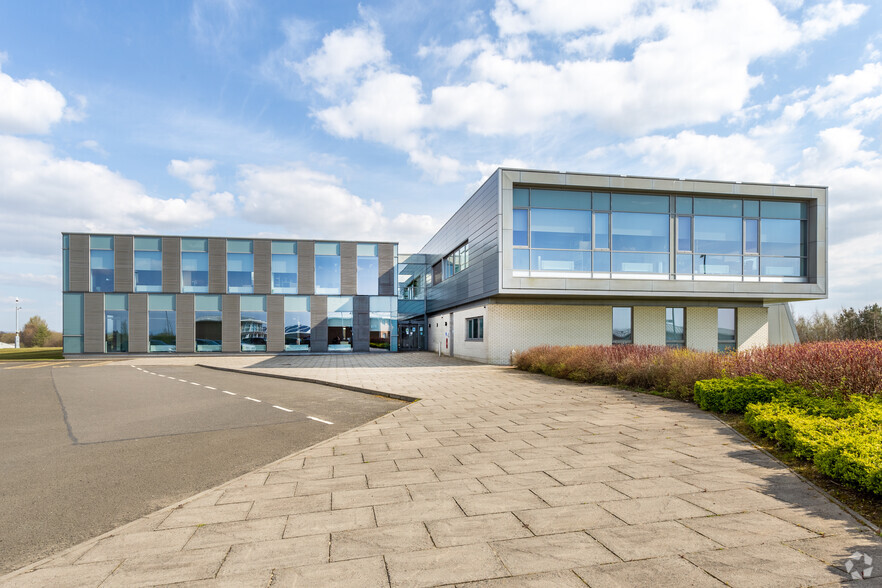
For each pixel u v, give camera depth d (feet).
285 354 106.83
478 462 17.83
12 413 31.94
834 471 14.29
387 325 114.21
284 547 11.09
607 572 9.67
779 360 28.89
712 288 62.80
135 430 26.11
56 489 16.34
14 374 62.80
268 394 41.32
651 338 67.36
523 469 16.80
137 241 105.29
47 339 277.03
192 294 106.42
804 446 16.35
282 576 9.75
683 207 63.52
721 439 20.51
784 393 24.67
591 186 60.95
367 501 13.97
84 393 42.63
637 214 62.75
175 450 21.63
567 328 66.69
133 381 53.26
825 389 24.12
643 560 10.14
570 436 21.71
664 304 67.77
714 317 68.54
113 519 13.71
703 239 63.77
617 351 43.60
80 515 14.02
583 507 13.15
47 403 36.52
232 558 10.59
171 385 49.01
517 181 59.77
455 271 88.22
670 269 62.80
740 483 14.85
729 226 64.34
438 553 10.64
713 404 26.84
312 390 43.98
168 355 103.09
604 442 20.43
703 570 9.68
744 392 25.38
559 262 61.00
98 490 16.24
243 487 15.44
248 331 108.27
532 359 55.77
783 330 82.69
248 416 30.30
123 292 104.22
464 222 78.38
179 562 10.46
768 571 9.58
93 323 102.78
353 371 60.13
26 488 16.47
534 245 60.75
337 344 111.86
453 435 22.53
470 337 79.15
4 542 12.23
